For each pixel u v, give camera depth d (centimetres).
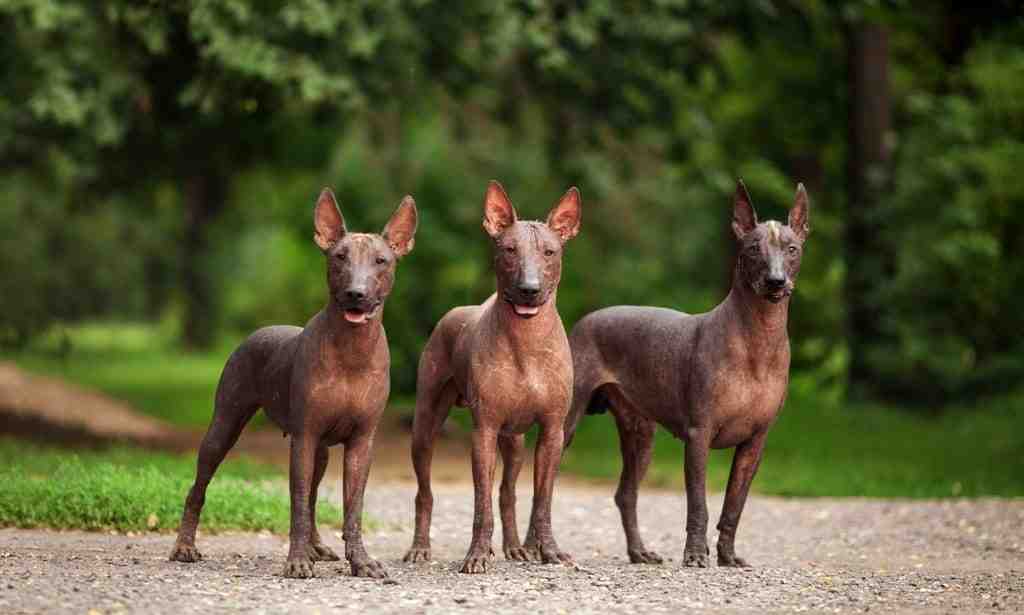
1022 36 2864
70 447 1925
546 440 1051
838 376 3089
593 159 2314
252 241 5091
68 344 2598
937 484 1736
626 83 2152
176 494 1247
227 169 2439
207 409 2794
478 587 920
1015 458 1983
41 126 2205
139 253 5291
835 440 2189
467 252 2756
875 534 1352
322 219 988
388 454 1998
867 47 2714
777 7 2247
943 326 2639
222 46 1753
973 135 2689
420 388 1115
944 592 930
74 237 4938
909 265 2627
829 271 3184
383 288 968
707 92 2802
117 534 1178
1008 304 2633
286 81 1797
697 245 3512
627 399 1127
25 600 805
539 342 1026
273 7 1803
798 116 3356
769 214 3344
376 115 2380
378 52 1895
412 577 971
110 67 1855
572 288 3002
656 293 3212
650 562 1138
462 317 1096
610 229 2938
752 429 1070
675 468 1939
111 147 2172
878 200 2684
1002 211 2673
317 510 1320
